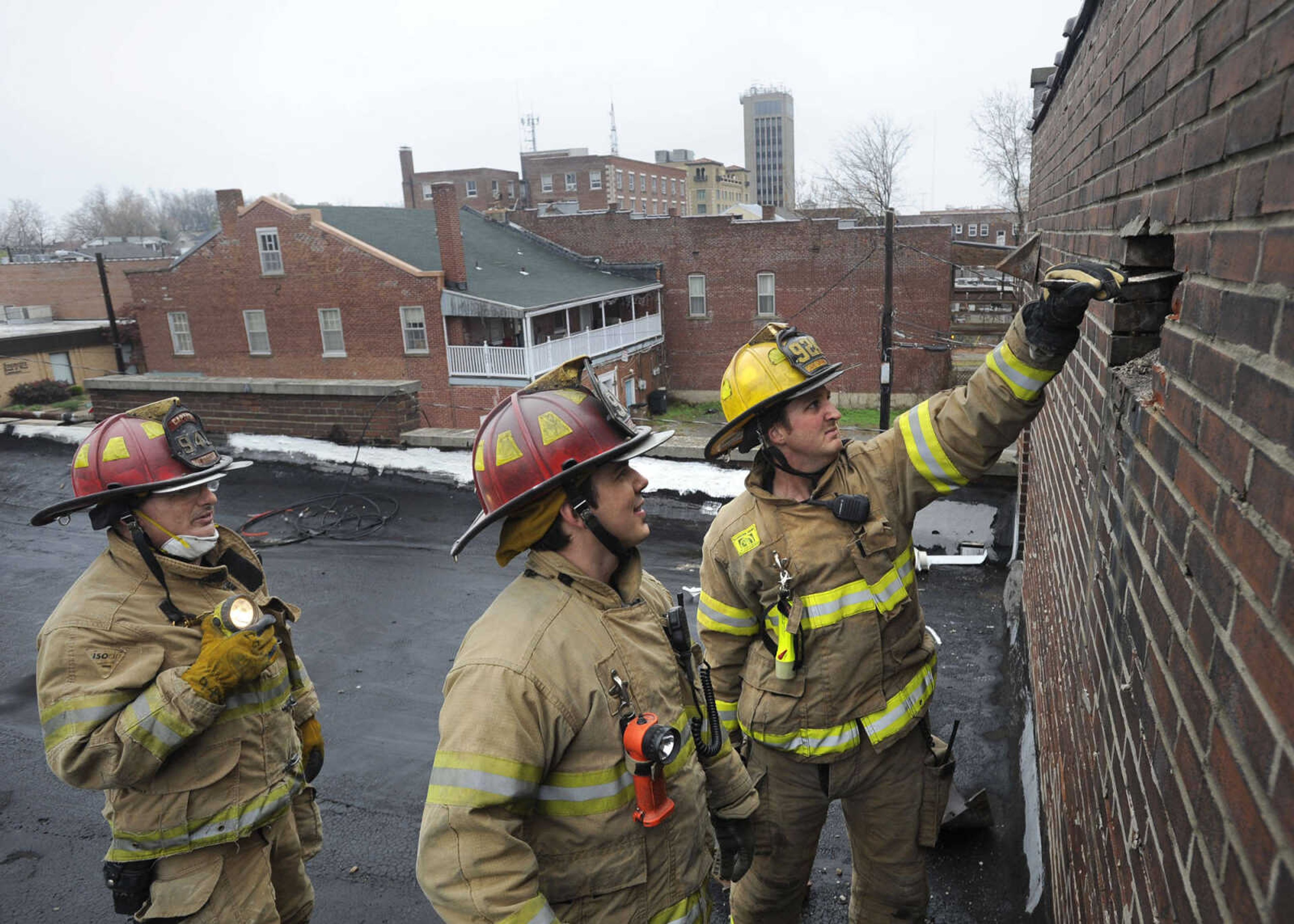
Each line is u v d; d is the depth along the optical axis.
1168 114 1.73
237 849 2.50
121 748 2.22
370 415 9.44
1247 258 1.19
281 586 6.50
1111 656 2.03
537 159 73.50
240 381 9.98
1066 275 1.96
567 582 1.76
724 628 2.59
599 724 1.66
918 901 2.62
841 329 29.92
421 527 7.60
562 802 1.66
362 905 3.30
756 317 31.14
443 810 1.52
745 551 2.45
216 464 2.66
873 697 2.41
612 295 28.73
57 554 7.69
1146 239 2.18
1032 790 3.35
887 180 51.66
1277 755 0.98
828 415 2.35
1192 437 1.43
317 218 26.58
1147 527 1.72
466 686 1.61
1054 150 4.31
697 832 1.83
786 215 49.94
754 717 2.51
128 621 2.38
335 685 5.00
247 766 2.51
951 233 27.89
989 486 6.82
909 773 2.52
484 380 25.72
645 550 6.64
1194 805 1.29
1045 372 2.07
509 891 1.49
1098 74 2.78
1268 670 1.02
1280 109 1.05
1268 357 1.09
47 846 3.77
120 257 67.06
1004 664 4.66
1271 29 1.10
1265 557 1.05
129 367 38.84
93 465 2.48
